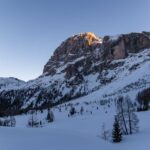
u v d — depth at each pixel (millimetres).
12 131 43781
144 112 158250
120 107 114812
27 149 33250
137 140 93062
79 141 41906
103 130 113000
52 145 36656
